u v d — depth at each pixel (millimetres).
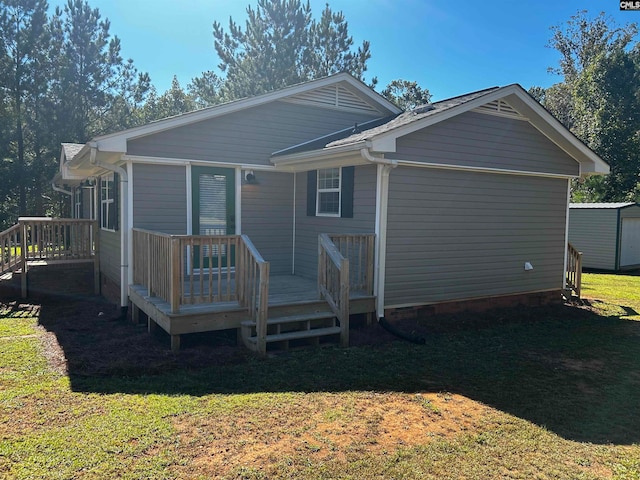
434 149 7445
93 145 6883
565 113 31234
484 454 3443
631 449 3588
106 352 5723
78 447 3342
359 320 7191
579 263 9984
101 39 21047
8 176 19016
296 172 9109
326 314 6418
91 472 3021
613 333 7512
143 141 7449
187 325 5641
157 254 6270
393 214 7289
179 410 4016
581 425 4004
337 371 5215
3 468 3051
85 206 13781
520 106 8234
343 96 9492
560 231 9547
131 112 23297
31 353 5734
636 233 17594
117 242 8398
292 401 4309
